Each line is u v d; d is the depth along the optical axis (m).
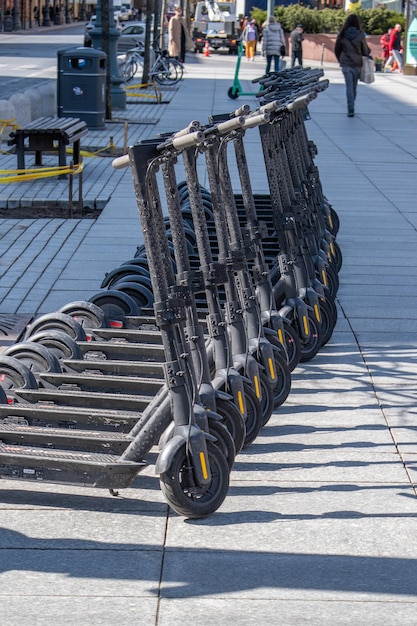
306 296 8.99
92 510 6.29
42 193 16.70
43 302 10.79
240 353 7.22
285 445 7.37
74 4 129.50
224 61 58.25
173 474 5.95
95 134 23.92
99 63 24.33
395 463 7.07
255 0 70.12
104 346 8.18
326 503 6.42
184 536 5.96
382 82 44.31
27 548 5.77
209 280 6.76
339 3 76.62
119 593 5.30
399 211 16.28
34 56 57.12
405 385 8.67
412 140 24.73
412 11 49.16
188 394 6.08
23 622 5.01
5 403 7.16
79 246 13.45
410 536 6.00
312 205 10.83
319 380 8.77
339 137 24.86
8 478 6.36
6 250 13.18
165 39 58.66
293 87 10.37
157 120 27.05
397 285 11.89
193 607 5.19
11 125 20.84
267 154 8.79
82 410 6.99
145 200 5.95
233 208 7.14
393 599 5.30
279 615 5.13
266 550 5.80
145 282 9.56
